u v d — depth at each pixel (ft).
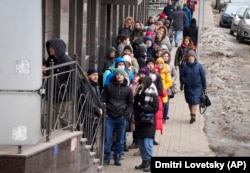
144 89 82.02
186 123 114.62
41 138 58.80
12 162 52.95
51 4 95.35
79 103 70.54
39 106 52.49
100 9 145.07
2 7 52.01
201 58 208.44
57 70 63.82
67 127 65.62
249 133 111.86
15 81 52.29
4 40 52.11
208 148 98.53
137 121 82.58
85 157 69.92
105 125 83.25
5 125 52.44
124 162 87.30
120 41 121.29
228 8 294.46
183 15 211.00
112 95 83.20
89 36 134.72
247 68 194.49
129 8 197.88
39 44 52.29
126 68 95.91
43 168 56.49
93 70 81.41
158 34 137.90
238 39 249.75
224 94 149.59
